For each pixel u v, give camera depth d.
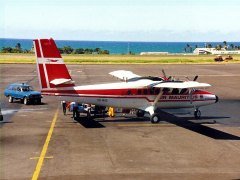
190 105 31.27
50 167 17.84
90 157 19.58
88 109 30.81
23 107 36.16
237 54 191.75
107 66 89.31
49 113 33.00
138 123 29.22
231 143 23.03
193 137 24.59
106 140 23.39
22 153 20.22
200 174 17.06
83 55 148.75
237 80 62.50
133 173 17.08
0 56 125.88
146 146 22.05
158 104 30.19
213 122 30.11
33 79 60.72
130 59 119.62
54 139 23.47
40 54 27.20
